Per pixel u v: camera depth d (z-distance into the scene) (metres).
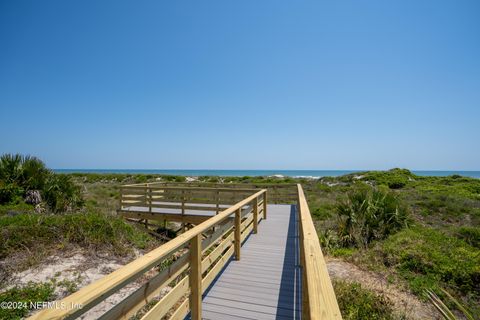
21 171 7.93
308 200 14.04
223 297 3.21
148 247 6.20
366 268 5.79
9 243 4.78
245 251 4.92
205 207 8.22
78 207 8.28
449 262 5.47
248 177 28.11
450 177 24.41
